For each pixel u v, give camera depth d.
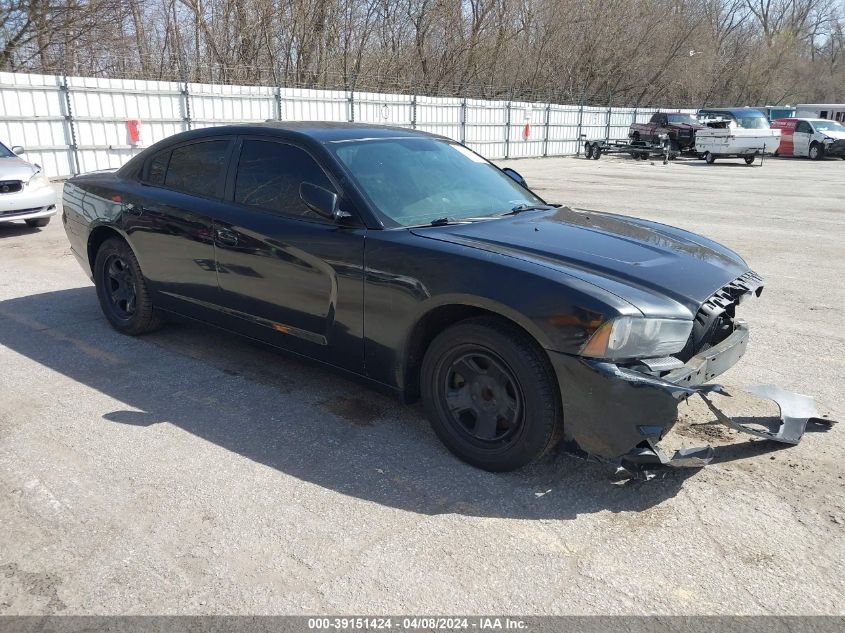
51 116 15.65
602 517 2.89
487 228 3.57
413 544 2.69
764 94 55.22
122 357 4.71
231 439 3.54
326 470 3.24
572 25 40.84
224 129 4.39
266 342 4.09
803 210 12.76
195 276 4.38
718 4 52.34
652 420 2.82
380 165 3.90
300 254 3.69
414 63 34.50
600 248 3.38
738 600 2.40
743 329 3.51
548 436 3.01
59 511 2.88
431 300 3.19
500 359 3.08
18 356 4.70
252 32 27.47
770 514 2.92
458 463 3.32
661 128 29.14
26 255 7.99
